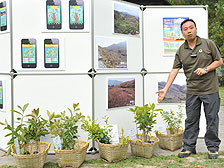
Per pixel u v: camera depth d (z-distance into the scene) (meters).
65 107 3.86
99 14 3.88
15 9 3.85
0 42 4.11
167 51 4.58
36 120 3.58
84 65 3.84
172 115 4.53
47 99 3.87
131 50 4.32
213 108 3.57
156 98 4.56
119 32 4.15
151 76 4.53
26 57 3.85
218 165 3.29
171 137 3.93
